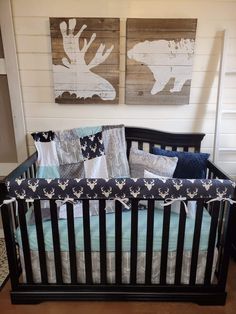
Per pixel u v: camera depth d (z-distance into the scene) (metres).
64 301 1.55
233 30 1.85
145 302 1.55
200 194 1.32
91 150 1.90
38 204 1.36
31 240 1.46
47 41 1.88
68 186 1.30
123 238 1.46
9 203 1.36
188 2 1.81
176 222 1.57
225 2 1.81
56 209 1.37
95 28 1.82
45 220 1.60
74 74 1.91
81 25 1.81
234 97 2.00
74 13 1.83
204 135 2.00
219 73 1.89
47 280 1.52
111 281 1.54
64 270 1.52
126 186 1.30
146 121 2.06
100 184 1.29
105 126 1.97
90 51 1.86
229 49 1.89
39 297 1.54
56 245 1.44
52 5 1.81
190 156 1.84
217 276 1.54
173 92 1.95
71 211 1.36
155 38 1.83
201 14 1.83
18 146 2.09
